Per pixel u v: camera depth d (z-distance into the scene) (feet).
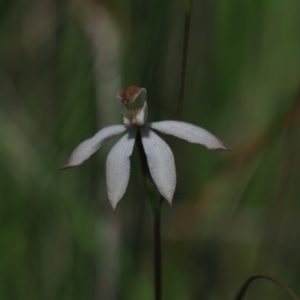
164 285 1.62
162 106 1.59
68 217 1.59
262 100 1.67
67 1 1.61
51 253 1.60
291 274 1.59
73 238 1.59
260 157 1.64
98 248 1.58
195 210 1.62
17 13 1.65
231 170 1.61
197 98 1.65
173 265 1.62
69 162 1.41
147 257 1.61
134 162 1.60
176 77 1.62
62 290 1.58
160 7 1.56
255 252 1.63
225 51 1.66
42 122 1.65
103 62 1.58
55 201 1.60
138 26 1.57
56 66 1.62
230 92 1.68
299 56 1.68
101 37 1.59
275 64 1.69
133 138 1.41
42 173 1.60
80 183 1.61
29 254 1.60
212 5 1.65
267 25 1.69
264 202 1.64
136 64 1.57
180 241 1.62
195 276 1.61
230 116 1.68
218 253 1.61
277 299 1.59
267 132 1.57
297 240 1.60
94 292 1.57
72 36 1.61
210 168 1.65
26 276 1.59
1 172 1.62
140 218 1.60
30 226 1.60
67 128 1.60
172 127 1.41
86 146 1.41
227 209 1.62
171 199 1.39
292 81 1.64
